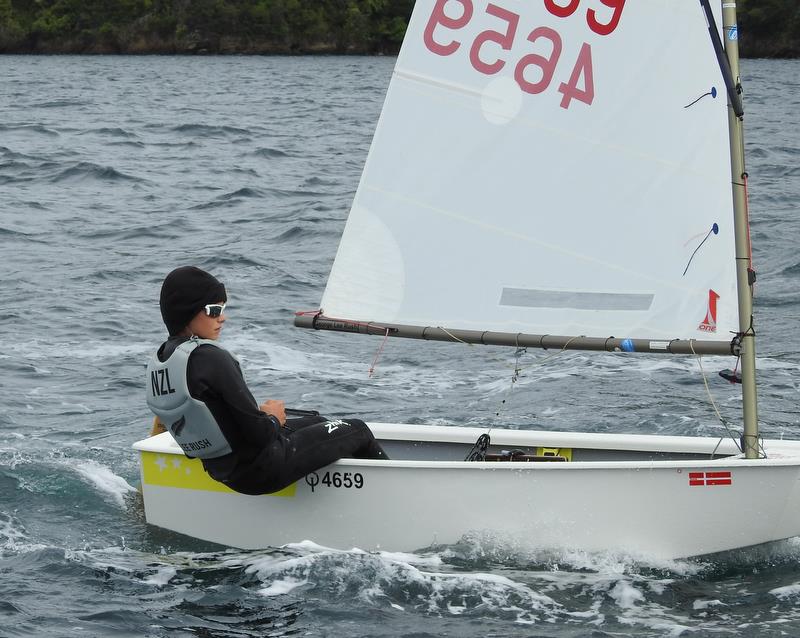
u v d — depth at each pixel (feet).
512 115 69.10
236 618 59.82
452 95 69.92
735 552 67.05
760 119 434.71
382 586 63.31
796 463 65.36
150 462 71.67
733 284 64.75
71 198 238.27
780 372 115.85
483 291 70.33
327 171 288.10
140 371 116.16
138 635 57.82
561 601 61.87
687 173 65.51
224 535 70.33
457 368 119.65
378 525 68.03
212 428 62.85
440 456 78.33
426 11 70.33
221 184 261.03
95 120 405.39
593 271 68.03
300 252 184.85
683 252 65.87
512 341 69.10
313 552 67.87
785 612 60.54
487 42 69.36
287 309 146.41
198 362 62.59
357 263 71.82
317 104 507.30
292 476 65.72
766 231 202.08
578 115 67.67
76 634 57.72
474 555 67.41
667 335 66.49
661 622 59.31
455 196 70.23
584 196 68.08
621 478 65.98
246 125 404.57
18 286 155.94
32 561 67.15
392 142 71.05
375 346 129.08
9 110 445.37
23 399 105.40
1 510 75.82
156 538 71.51
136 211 223.51
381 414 102.32
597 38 67.21
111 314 141.08
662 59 65.87
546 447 77.05
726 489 65.82
